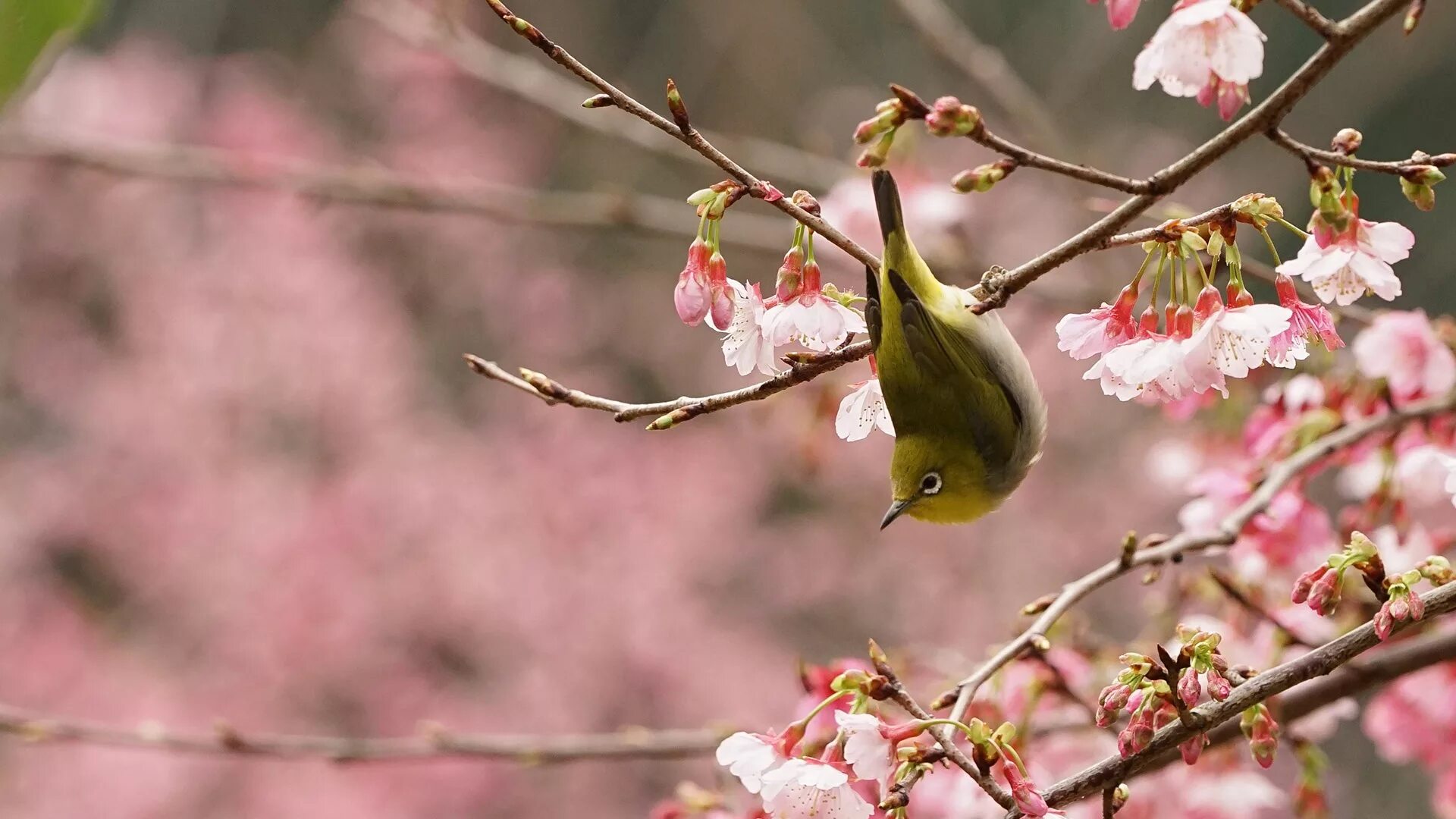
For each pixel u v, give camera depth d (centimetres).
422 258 1812
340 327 1689
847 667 387
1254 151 1398
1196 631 297
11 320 1625
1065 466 1573
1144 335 297
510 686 1565
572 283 1838
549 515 1647
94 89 1565
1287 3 270
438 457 1661
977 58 842
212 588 1555
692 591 1655
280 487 1603
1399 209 1484
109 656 1519
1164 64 274
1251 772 489
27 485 1581
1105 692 295
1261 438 499
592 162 1756
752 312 326
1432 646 436
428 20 879
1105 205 386
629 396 1806
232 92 1686
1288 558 474
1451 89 1457
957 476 391
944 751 291
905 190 691
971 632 1559
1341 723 1286
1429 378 468
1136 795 503
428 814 1485
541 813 1517
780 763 302
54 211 1597
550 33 1647
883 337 368
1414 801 1239
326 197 827
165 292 1653
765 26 1638
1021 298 924
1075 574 1545
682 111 299
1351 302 284
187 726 1477
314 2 1841
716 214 309
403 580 1562
